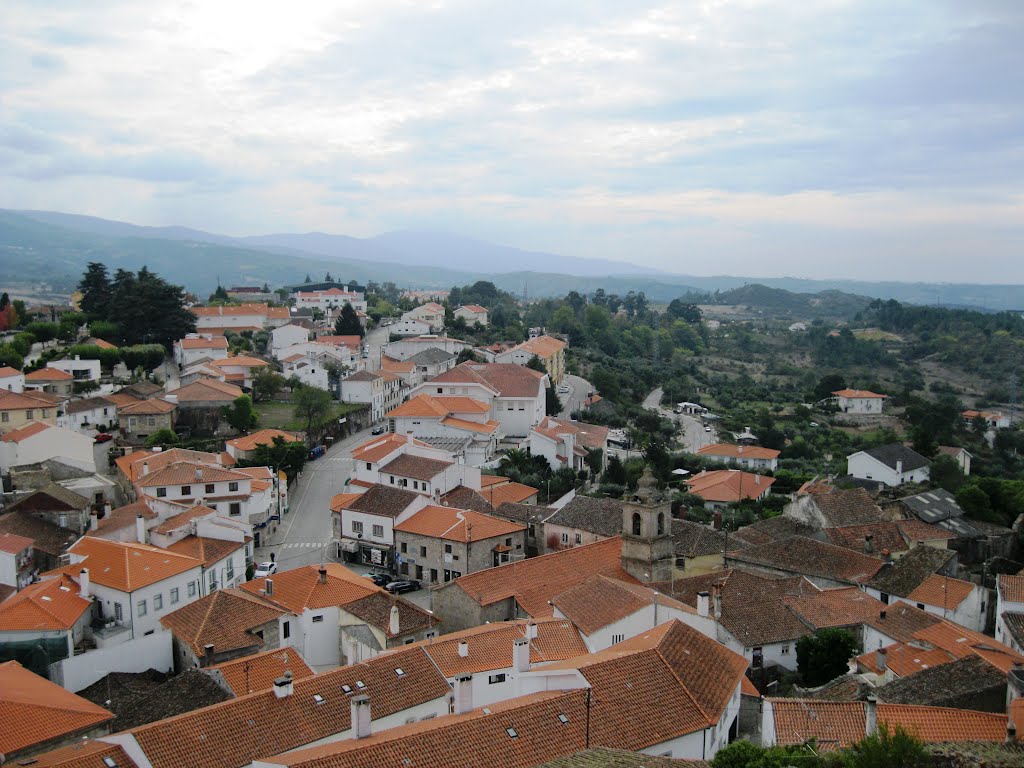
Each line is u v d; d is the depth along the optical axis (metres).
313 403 157.50
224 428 149.25
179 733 41.94
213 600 66.56
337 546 104.12
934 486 127.75
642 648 47.16
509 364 173.50
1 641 60.41
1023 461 163.88
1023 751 35.19
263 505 107.00
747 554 83.75
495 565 92.06
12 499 95.81
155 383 169.88
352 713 42.25
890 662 55.97
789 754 35.94
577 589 64.88
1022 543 94.62
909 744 33.09
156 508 91.94
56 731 45.56
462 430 138.38
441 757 37.50
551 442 132.00
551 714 40.56
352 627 69.25
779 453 157.38
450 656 54.09
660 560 75.75
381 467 112.69
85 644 67.06
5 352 159.38
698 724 41.66
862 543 88.81
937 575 74.00
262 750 42.22
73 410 139.75
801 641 61.56
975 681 48.31
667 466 137.00
